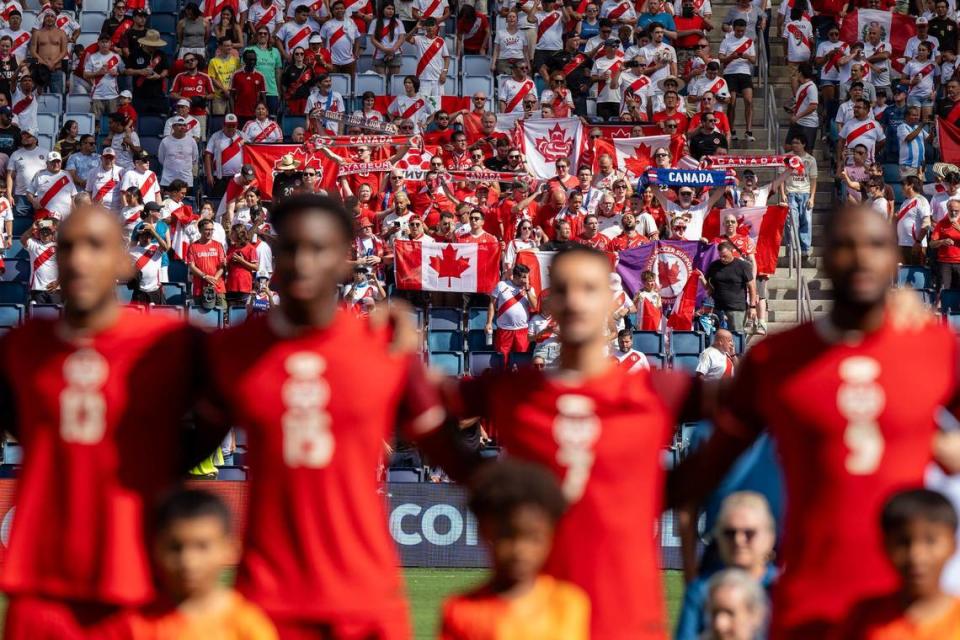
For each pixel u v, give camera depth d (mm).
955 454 21469
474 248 66062
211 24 89500
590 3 89312
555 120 76812
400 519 50156
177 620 16266
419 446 18203
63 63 87938
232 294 66188
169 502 16156
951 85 83688
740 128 88625
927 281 71500
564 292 17469
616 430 17391
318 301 16969
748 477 22031
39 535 17078
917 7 93062
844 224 16609
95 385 17078
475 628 16250
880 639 15867
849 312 16906
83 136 75938
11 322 66500
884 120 81688
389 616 17000
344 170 70688
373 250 67500
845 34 89250
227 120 79312
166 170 79750
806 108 83375
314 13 87750
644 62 84562
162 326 17500
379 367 17125
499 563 16281
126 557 16938
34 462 17203
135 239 66312
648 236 69562
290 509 16859
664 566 48219
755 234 70188
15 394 17562
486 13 92562
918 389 16672
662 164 73625
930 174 81875
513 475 16203
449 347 65375
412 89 83250
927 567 15625
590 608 17203
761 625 18312
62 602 17031
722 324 67312
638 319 65812
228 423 18094
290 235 16844
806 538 16828
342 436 16953
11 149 78188
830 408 16719
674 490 18703
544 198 72438
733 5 95875
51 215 70938
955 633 15727
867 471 16609
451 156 74312
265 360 17047
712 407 18047
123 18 87438
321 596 16734
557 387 17562
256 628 16281
